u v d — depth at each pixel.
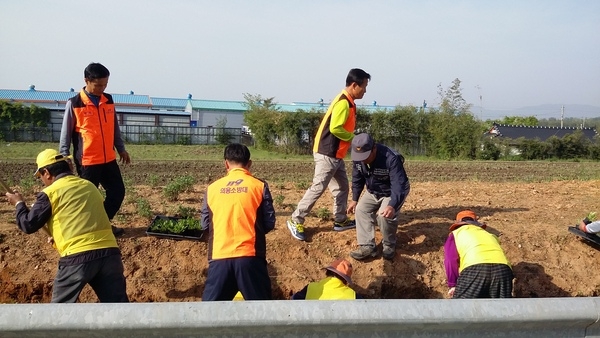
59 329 2.67
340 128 6.80
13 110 42.09
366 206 6.95
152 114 49.97
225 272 5.05
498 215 8.90
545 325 2.98
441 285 7.16
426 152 39.19
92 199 5.29
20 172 21.67
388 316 2.80
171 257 7.05
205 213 5.41
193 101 56.84
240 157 5.50
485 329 2.95
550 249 7.77
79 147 6.70
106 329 2.68
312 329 2.79
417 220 8.38
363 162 6.63
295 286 6.91
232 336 2.77
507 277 5.67
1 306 2.68
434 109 39.12
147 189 11.11
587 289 7.32
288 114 38.25
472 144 37.66
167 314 2.69
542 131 51.28
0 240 7.00
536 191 11.27
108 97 6.92
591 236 7.76
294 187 11.86
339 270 5.57
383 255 7.12
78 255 5.09
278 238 7.41
